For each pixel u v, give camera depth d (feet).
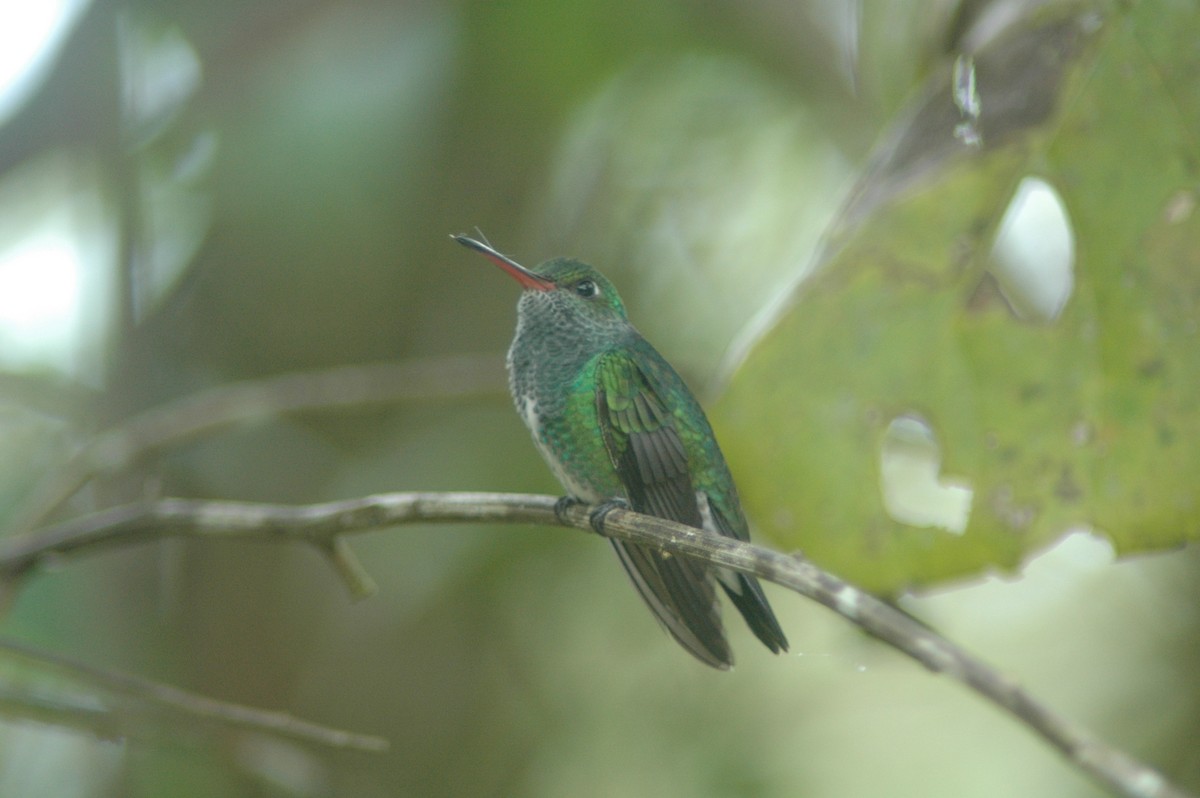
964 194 21.70
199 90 34.86
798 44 37.42
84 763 31.42
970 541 20.65
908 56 25.75
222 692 34.50
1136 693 33.63
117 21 31.83
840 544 21.25
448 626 36.11
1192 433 19.70
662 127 38.81
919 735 35.70
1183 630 33.50
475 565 34.22
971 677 11.93
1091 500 20.03
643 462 22.76
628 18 35.55
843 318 21.83
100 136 32.50
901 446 31.07
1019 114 21.80
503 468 34.53
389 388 30.94
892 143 23.57
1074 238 20.93
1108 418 20.18
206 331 36.55
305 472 35.94
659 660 36.06
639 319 38.24
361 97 34.22
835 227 23.22
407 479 35.04
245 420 29.96
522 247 38.81
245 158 34.65
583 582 36.17
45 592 30.17
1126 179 20.86
